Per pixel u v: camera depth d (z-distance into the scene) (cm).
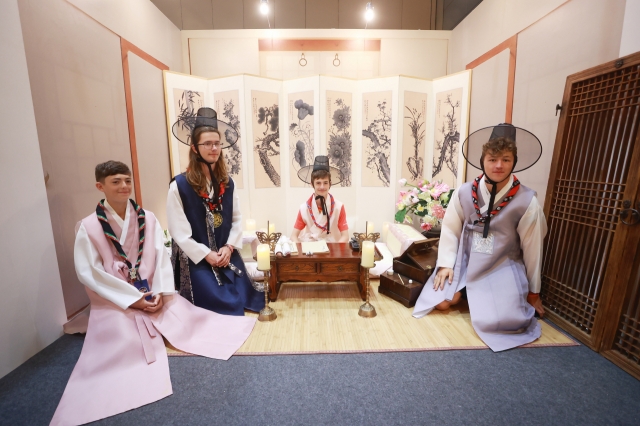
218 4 433
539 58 228
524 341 164
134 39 269
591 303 171
